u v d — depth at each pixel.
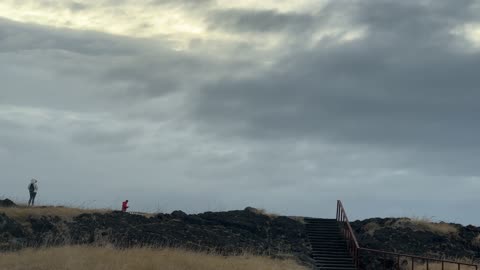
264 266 27.73
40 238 30.27
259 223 38.44
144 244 31.41
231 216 39.41
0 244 28.62
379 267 31.30
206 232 35.19
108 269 22.83
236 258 29.86
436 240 35.03
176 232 34.16
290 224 38.12
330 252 32.88
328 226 36.69
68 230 31.83
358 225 38.56
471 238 35.50
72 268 22.84
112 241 31.38
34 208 33.59
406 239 34.97
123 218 35.03
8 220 30.78
